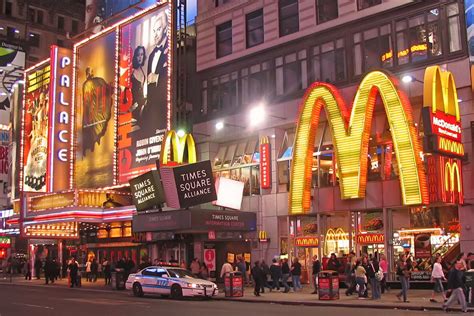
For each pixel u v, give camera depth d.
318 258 32.75
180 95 44.19
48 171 50.53
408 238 29.56
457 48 28.72
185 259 36.22
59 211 42.12
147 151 43.38
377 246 30.50
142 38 46.06
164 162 38.94
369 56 32.12
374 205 30.38
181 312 19.34
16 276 53.53
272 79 36.75
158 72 43.69
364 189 30.30
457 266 19.22
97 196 42.38
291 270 30.64
